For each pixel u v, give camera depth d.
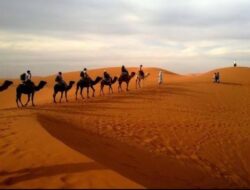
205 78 55.00
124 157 13.14
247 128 22.83
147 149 15.74
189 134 19.67
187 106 29.64
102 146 14.49
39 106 27.16
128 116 23.52
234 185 12.79
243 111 29.69
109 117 22.81
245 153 17.59
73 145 12.97
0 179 8.98
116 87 48.88
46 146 11.83
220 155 16.69
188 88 40.69
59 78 29.53
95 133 17.72
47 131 14.67
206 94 37.31
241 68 63.53
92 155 11.69
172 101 31.55
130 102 29.98
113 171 9.17
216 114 27.17
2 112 23.31
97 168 9.38
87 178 8.58
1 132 14.91
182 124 22.02
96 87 53.84
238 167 15.52
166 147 16.66
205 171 13.90
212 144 18.22
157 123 21.70
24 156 10.80
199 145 17.72
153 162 13.37
